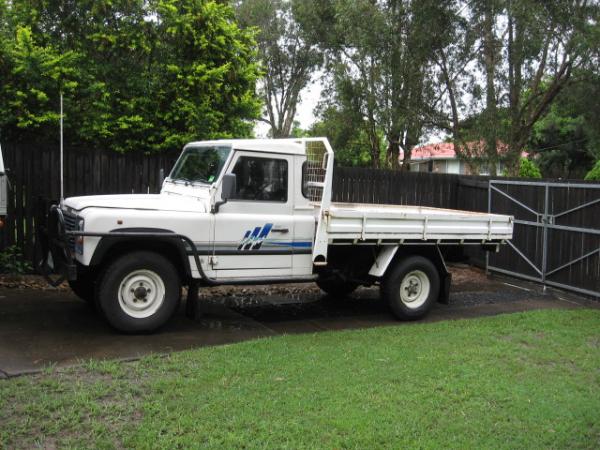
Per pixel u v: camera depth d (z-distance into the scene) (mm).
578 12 18094
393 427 4402
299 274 7422
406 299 8086
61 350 5820
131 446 3914
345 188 12078
